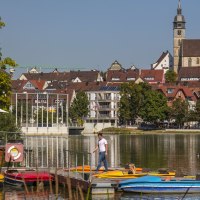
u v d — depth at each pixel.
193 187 47.28
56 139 159.50
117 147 123.69
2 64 68.88
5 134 62.50
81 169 54.53
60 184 48.97
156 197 45.75
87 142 141.88
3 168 51.62
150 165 76.94
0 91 70.00
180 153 102.81
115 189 47.19
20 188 47.81
